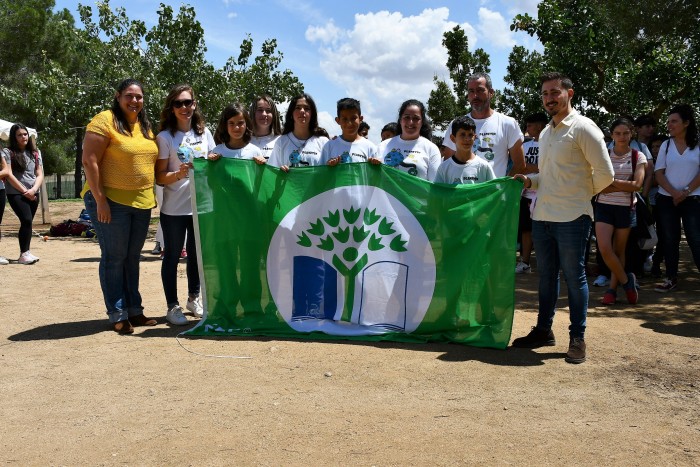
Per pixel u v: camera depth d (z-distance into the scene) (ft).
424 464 10.12
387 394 13.34
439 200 17.90
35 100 51.44
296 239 18.85
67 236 48.85
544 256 16.85
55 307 22.29
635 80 47.98
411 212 18.13
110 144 18.12
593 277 28.84
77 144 114.62
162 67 50.70
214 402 12.88
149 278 28.45
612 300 22.62
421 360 15.85
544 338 17.24
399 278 18.13
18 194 32.60
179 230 19.51
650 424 11.73
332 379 14.32
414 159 19.39
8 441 11.14
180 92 19.38
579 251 15.80
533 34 46.85
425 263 17.94
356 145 19.65
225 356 16.20
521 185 16.96
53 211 79.05
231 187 18.85
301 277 18.83
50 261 33.99
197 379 14.34
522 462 10.19
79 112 51.75
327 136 20.93
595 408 12.54
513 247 17.01
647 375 14.55
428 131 21.34
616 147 22.84
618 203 22.13
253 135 22.30
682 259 34.17
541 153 16.66
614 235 22.54
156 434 11.34
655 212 27.91
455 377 14.49
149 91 49.32
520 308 22.24
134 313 19.53
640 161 22.53
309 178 18.86
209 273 18.75
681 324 19.52
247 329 18.43
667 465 10.07
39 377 14.61
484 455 10.44
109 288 18.63
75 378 14.51
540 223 16.74
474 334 17.37
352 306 18.45
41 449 10.79
